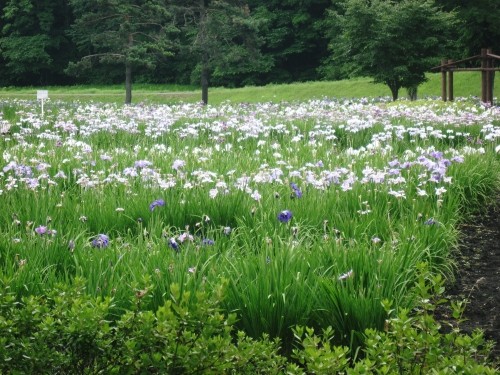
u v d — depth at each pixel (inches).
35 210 266.5
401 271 209.8
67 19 2436.0
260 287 183.2
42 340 129.3
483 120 592.7
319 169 341.1
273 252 212.8
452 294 229.9
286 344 182.1
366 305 181.2
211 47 1445.6
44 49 2402.8
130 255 202.1
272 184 316.8
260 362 135.6
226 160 378.6
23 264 187.6
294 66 2289.6
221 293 134.0
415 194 308.2
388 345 129.3
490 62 942.4
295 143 459.8
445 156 395.9
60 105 976.3
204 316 131.0
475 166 358.3
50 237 222.8
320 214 269.9
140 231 244.1
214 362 129.6
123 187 309.1
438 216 275.1
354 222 258.4
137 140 524.4
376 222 262.7
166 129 524.4
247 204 276.2
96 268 190.7
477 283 239.8
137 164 315.9
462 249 278.2
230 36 1496.1
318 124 570.9
